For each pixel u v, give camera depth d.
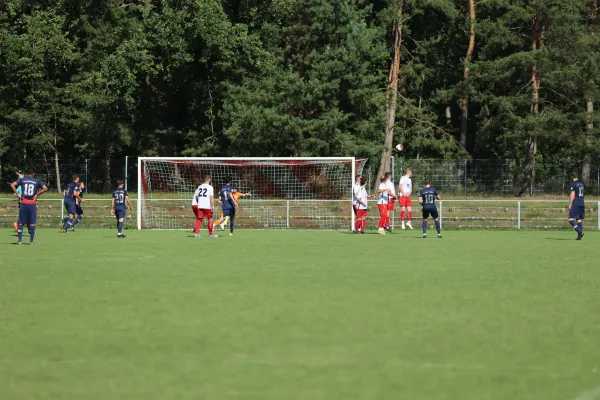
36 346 17.95
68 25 107.25
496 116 107.62
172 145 111.50
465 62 110.44
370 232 63.00
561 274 32.25
